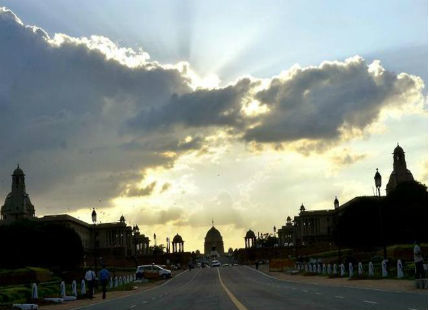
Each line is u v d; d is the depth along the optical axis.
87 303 40.06
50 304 40.84
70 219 180.25
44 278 70.25
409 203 102.75
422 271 34.09
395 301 25.09
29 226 115.69
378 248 108.31
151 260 189.50
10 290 42.66
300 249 182.25
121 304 36.06
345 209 113.44
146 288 66.62
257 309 24.58
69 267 115.38
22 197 184.25
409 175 170.75
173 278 98.50
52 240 113.50
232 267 151.12
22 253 112.12
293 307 24.67
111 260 180.00
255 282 64.81
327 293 34.56
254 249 191.50
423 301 24.44
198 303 31.72
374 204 109.69
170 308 28.66
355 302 25.77
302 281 59.75
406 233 102.62
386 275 49.41
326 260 98.44
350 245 110.19
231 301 31.56
